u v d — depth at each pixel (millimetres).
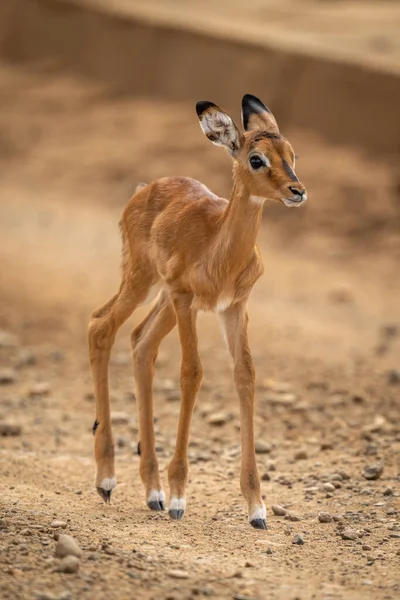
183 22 51219
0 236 37219
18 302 28781
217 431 19406
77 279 31531
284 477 16500
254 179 13141
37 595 9859
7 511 13180
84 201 42156
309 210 39250
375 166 41531
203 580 10867
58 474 16453
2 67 55906
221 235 13477
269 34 50375
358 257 36375
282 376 22984
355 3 63812
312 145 42969
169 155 44250
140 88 51250
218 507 14828
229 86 47375
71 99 51500
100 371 14969
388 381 22469
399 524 13797
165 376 22953
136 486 16000
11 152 47906
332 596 10672
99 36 54094
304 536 13250
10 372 22797
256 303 30344
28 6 57406
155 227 14484
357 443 18375
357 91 43344
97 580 10508
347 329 27859
